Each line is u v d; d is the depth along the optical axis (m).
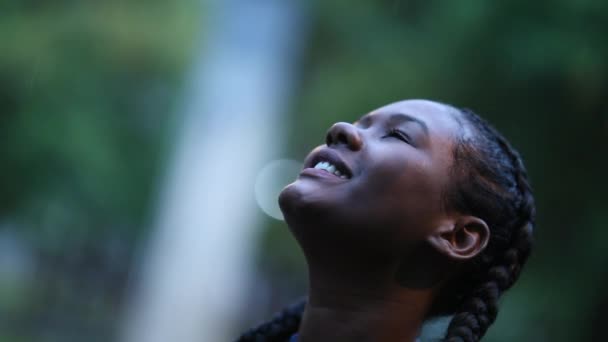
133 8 12.67
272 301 21.27
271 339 3.19
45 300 21.88
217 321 12.81
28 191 12.50
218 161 12.72
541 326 9.90
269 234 19.41
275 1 12.59
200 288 12.75
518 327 10.14
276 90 12.78
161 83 14.54
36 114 12.05
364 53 11.64
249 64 12.67
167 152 15.42
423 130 2.85
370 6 11.72
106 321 22.50
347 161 2.78
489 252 2.87
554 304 9.02
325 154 2.85
